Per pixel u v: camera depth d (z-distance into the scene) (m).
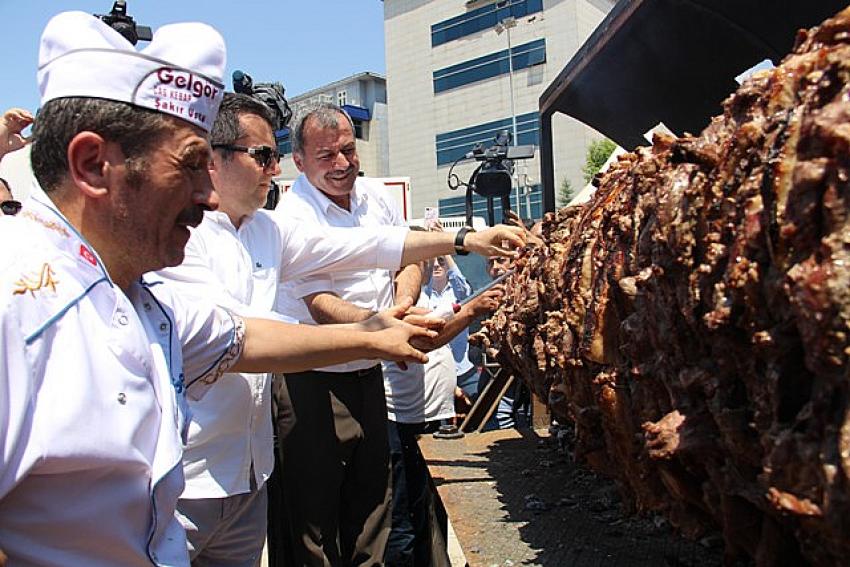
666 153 1.46
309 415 2.98
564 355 1.83
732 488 1.12
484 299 2.73
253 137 2.37
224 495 2.23
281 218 2.77
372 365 3.14
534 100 35.00
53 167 1.28
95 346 1.21
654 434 1.25
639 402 1.49
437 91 39.00
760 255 0.99
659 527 2.07
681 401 1.27
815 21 2.03
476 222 6.15
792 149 0.93
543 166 3.50
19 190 4.06
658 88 2.85
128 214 1.31
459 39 37.72
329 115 3.08
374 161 46.53
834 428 0.85
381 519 3.19
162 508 1.35
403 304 2.31
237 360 1.88
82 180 1.26
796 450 0.91
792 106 1.01
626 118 3.25
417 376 3.91
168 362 1.50
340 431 3.01
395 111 41.25
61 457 1.13
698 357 1.23
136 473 1.27
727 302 1.05
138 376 1.29
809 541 0.95
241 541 2.44
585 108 3.25
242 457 2.28
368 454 3.15
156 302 1.53
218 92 1.45
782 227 0.90
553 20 33.97
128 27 2.90
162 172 1.31
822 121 0.86
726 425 1.08
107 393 1.21
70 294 1.18
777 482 0.93
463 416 4.15
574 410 1.88
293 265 2.81
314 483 2.98
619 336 1.60
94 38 1.27
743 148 1.07
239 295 2.34
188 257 2.15
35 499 1.17
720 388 1.13
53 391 1.13
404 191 5.84
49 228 1.23
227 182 2.38
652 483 1.56
